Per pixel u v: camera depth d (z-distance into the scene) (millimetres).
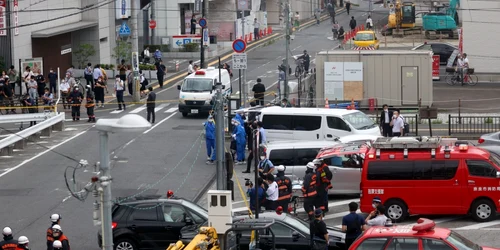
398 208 54094
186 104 95188
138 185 64750
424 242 36906
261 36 176250
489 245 48250
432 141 54312
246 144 76125
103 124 31203
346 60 99688
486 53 134750
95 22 131625
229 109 83438
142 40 154875
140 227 46312
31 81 95375
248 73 129875
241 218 42562
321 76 100562
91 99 93250
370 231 38031
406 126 79375
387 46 153625
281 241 41969
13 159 74875
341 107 97750
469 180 53344
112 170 70000
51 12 120125
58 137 84750
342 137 68000
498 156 61000
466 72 122750
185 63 142750
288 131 74062
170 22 157250
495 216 53688
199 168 71125
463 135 82500
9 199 61344
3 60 106188
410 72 98500
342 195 61844
